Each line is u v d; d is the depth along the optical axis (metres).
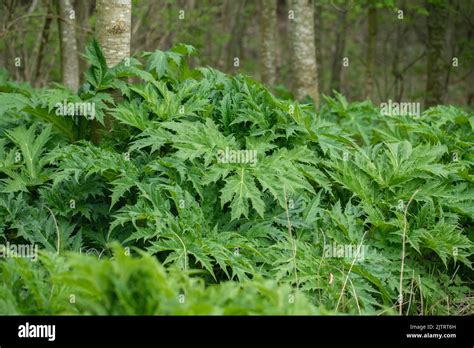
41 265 4.54
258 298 3.59
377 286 5.21
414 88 14.72
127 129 5.68
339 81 14.03
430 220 5.56
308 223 5.29
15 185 5.21
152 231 4.81
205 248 4.77
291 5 8.90
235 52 15.57
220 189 5.26
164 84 5.77
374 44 11.37
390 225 5.42
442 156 6.48
